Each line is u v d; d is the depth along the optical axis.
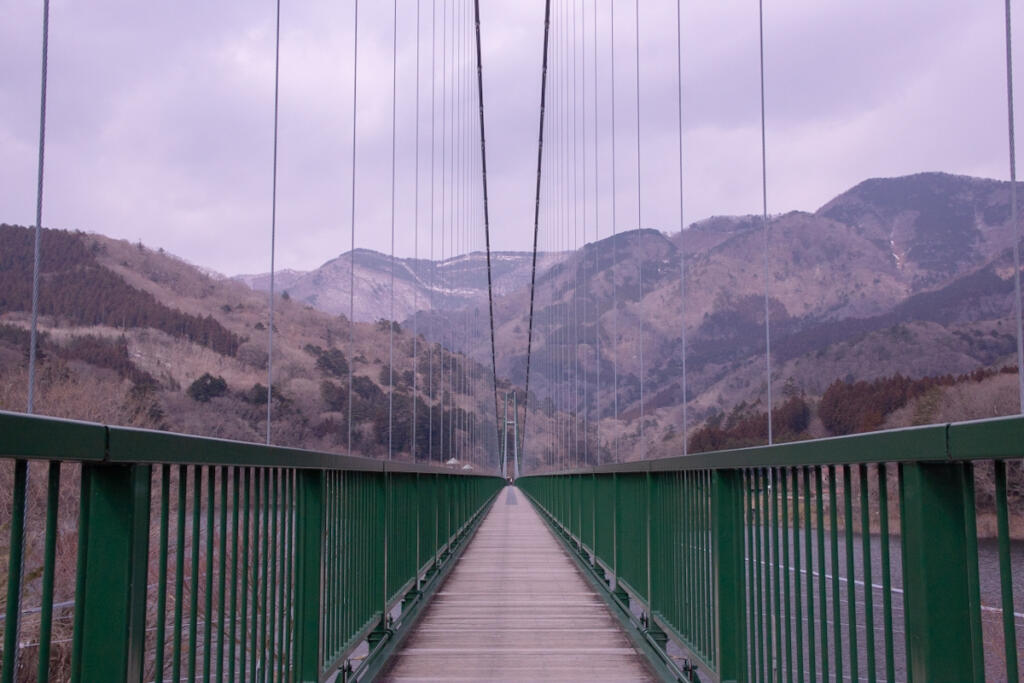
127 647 1.32
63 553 4.60
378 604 4.22
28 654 4.39
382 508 4.31
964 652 1.31
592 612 5.79
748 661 2.63
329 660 2.93
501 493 43.41
